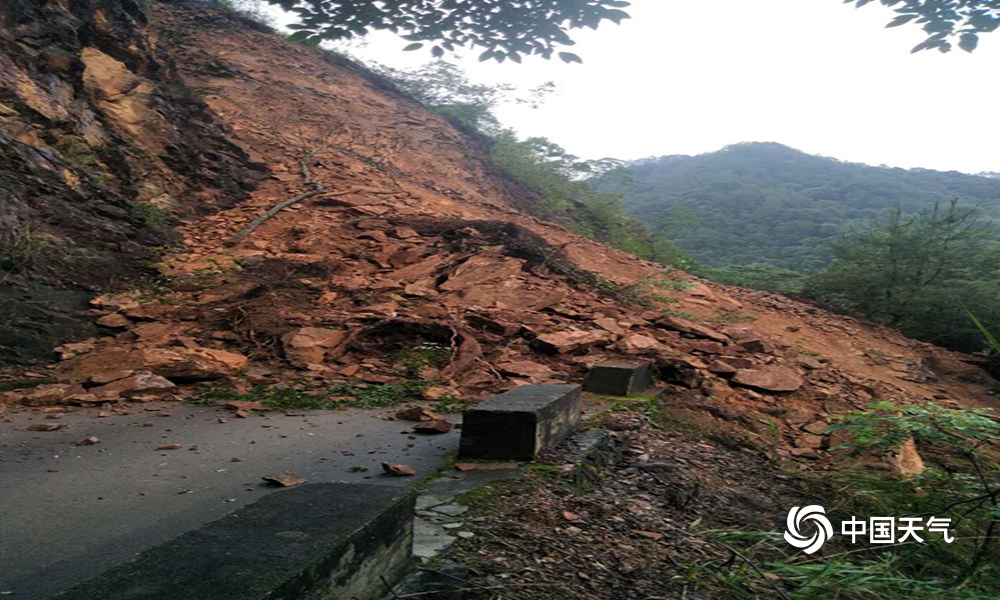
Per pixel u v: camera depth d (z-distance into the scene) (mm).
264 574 1878
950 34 4023
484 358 7852
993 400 9508
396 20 4254
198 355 6852
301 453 4480
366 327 8141
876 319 13812
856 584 2930
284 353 7395
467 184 18578
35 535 2998
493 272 10664
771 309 12453
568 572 2895
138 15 14477
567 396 4895
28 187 8922
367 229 12188
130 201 10758
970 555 3701
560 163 21609
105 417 5316
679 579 2973
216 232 11328
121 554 2812
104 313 7824
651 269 13852
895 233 13961
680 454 5227
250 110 17391
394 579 2475
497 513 3363
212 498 3535
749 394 7492
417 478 3918
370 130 19078
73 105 10898
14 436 4656
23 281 7613
